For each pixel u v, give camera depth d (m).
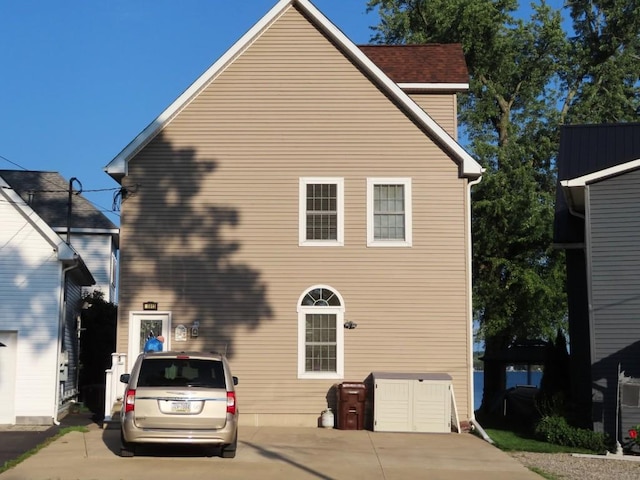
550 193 33.94
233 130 21.97
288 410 21.03
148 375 14.92
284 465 15.00
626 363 19.16
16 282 21.48
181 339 21.28
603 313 19.47
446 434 20.08
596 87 36.41
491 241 31.91
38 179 37.44
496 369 34.50
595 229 19.81
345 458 16.11
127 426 14.66
